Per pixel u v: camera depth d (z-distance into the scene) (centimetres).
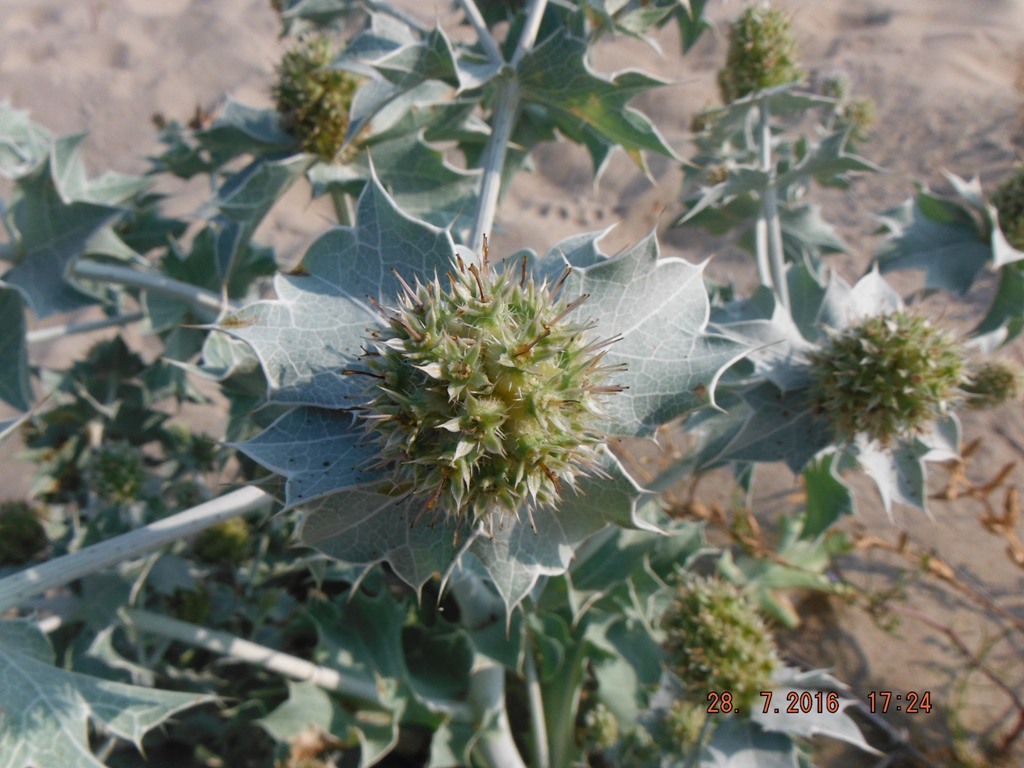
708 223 19
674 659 12
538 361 7
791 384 12
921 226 15
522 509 9
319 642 14
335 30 19
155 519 15
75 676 10
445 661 16
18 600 9
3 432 9
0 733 9
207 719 15
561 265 9
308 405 8
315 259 9
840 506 13
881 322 11
